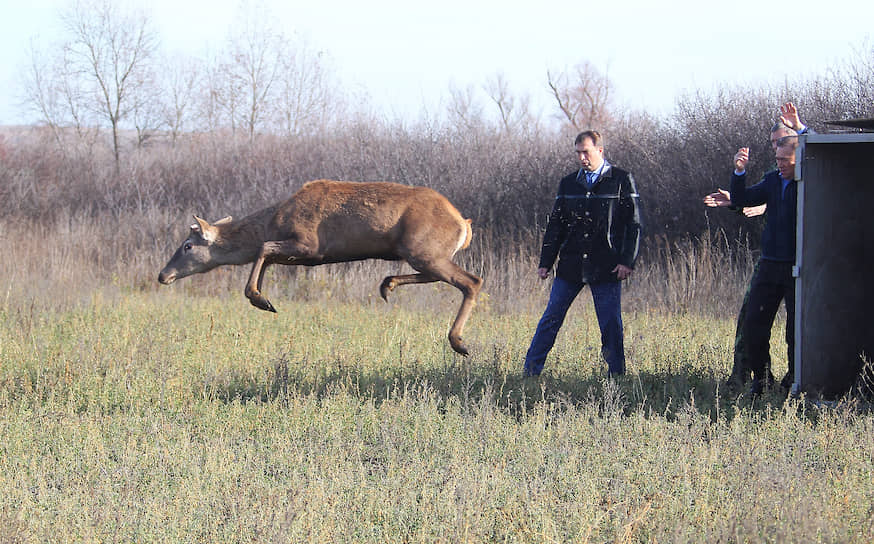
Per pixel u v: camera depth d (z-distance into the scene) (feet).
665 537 21.71
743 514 22.68
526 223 83.30
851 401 32.68
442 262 39.68
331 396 36.24
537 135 95.45
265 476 27.81
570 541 22.08
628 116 89.30
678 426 30.63
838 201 34.22
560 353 44.42
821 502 23.26
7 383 39.24
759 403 34.45
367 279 73.15
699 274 65.67
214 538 22.43
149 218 95.96
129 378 39.09
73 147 128.98
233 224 42.50
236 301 68.49
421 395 35.35
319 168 102.68
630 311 64.49
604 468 27.40
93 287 74.38
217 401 36.04
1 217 107.14
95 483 26.89
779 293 36.70
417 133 98.48
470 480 25.20
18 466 28.68
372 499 24.68
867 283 35.42
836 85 77.41
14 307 59.21
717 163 77.61
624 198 38.47
